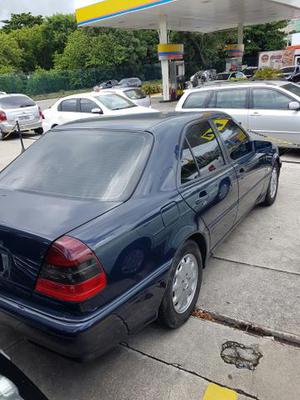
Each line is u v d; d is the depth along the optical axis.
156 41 48.78
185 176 2.90
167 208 2.54
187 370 2.47
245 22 25.38
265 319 2.91
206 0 16.36
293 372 2.41
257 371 2.43
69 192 2.59
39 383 2.44
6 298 2.22
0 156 10.35
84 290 1.98
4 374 1.86
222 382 2.36
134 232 2.26
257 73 18.14
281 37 45.41
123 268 2.17
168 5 16.86
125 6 17.61
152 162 2.66
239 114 7.96
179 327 2.88
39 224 2.18
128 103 10.63
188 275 2.90
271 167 4.96
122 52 44.22
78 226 2.14
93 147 2.90
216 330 2.83
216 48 46.12
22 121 13.10
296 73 23.42
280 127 7.55
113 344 2.17
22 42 54.38
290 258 3.79
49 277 2.03
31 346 2.78
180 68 24.19
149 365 2.53
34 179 2.85
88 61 44.94
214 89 8.30
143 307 2.33
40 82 40.34
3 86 37.62
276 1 17.14
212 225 3.18
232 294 3.25
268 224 4.63
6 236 2.19
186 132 3.12
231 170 3.63
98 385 2.40
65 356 2.10
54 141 3.16
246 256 3.89
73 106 10.50
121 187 2.52
